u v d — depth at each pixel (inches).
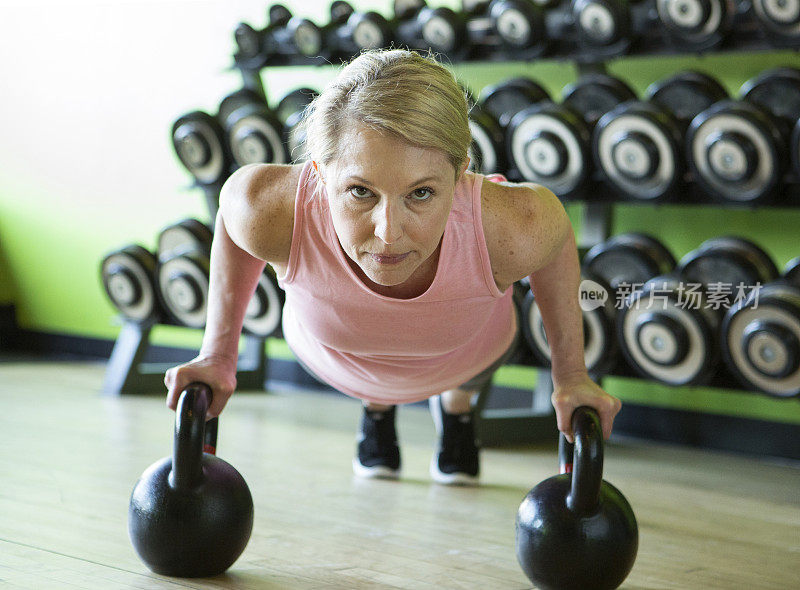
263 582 55.8
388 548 65.6
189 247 127.6
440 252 51.3
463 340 58.5
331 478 88.0
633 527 53.9
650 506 84.1
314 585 55.9
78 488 78.7
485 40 119.8
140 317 131.6
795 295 91.7
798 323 90.7
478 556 64.6
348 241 45.2
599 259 109.2
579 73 118.0
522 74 131.4
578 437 53.0
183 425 53.0
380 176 42.7
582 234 117.1
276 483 85.0
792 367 91.9
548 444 112.0
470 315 55.9
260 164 54.9
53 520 68.2
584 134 107.7
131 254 128.5
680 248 121.5
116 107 163.0
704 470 102.8
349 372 64.0
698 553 68.4
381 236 43.7
